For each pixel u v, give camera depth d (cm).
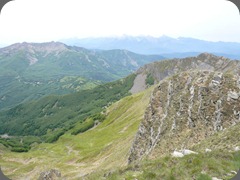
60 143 16125
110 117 15775
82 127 17175
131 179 1303
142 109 11862
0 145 16325
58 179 4931
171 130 3456
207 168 1179
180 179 1177
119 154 5734
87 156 8638
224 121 3045
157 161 1416
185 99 3697
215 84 3484
